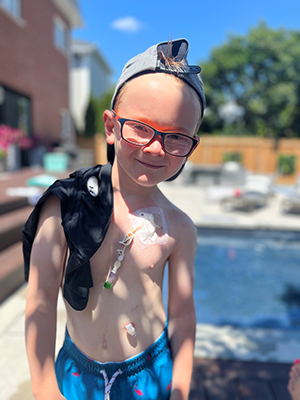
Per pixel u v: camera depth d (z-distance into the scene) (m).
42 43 12.19
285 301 4.31
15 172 9.18
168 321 1.15
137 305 0.97
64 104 14.80
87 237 0.82
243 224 7.30
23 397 1.96
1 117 9.86
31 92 11.48
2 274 3.18
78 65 22.50
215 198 9.61
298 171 16.77
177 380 1.05
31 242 0.92
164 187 13.05
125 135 0.83
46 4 12.36
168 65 0.82
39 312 0.89
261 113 23.77
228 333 2.83
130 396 0.98
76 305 0.90
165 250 0.99
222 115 25.75
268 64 23.03
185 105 0.82
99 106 21.31
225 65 23.16
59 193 0.84
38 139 11.66
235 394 2.07
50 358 0.91
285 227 7.27
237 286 4.77
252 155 17.11
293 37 22.75
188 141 0.86
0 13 9.23
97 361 0.99
